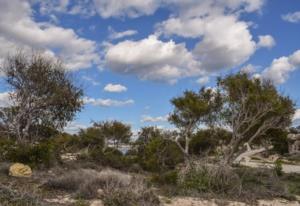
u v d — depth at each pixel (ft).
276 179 61.05
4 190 33.96
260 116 80.28
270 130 89.61
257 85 85.30
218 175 53.42
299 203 51.80
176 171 57.47
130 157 99.55
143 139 118.93
